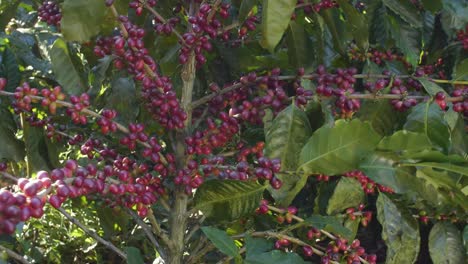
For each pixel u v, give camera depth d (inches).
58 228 124.0
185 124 97.3
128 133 94.9
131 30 93.7
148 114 102.5
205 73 107.3
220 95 98.3
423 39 113.3
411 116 97.0
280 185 92.3
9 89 103.9
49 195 85.7
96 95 99.7
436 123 96.4
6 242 109.7
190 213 96.4
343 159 92.8
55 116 101.1
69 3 92.1
